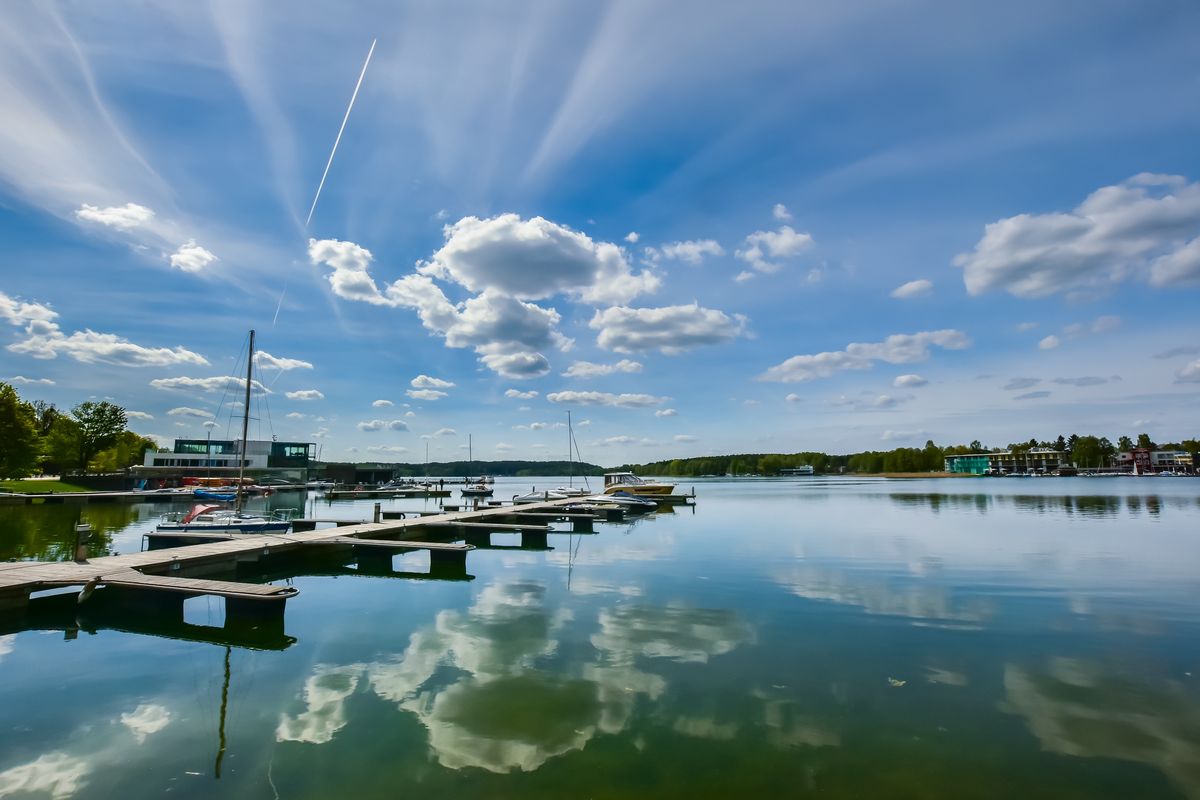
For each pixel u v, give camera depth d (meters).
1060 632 12.36
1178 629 12.58
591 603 15.28
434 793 6.52
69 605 15.68
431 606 15.27
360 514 47.38
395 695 9.25
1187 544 25.44
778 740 7.68
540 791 6.55
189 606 15.96
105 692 9.61
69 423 85.81
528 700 8.97
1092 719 8.27
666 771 6.94
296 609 15.17
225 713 8.70
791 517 40.25
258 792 6.59
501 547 26.95
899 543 26.30
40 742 7.82
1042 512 42.53
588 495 63.47
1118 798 6.39
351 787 6.66
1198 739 7.69
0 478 60.56
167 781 6.81
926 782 6.71
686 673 10.06
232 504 49.94
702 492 85.81
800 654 11.01
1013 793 6.49
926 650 11.23
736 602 15.16
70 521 37.78
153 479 79.00
